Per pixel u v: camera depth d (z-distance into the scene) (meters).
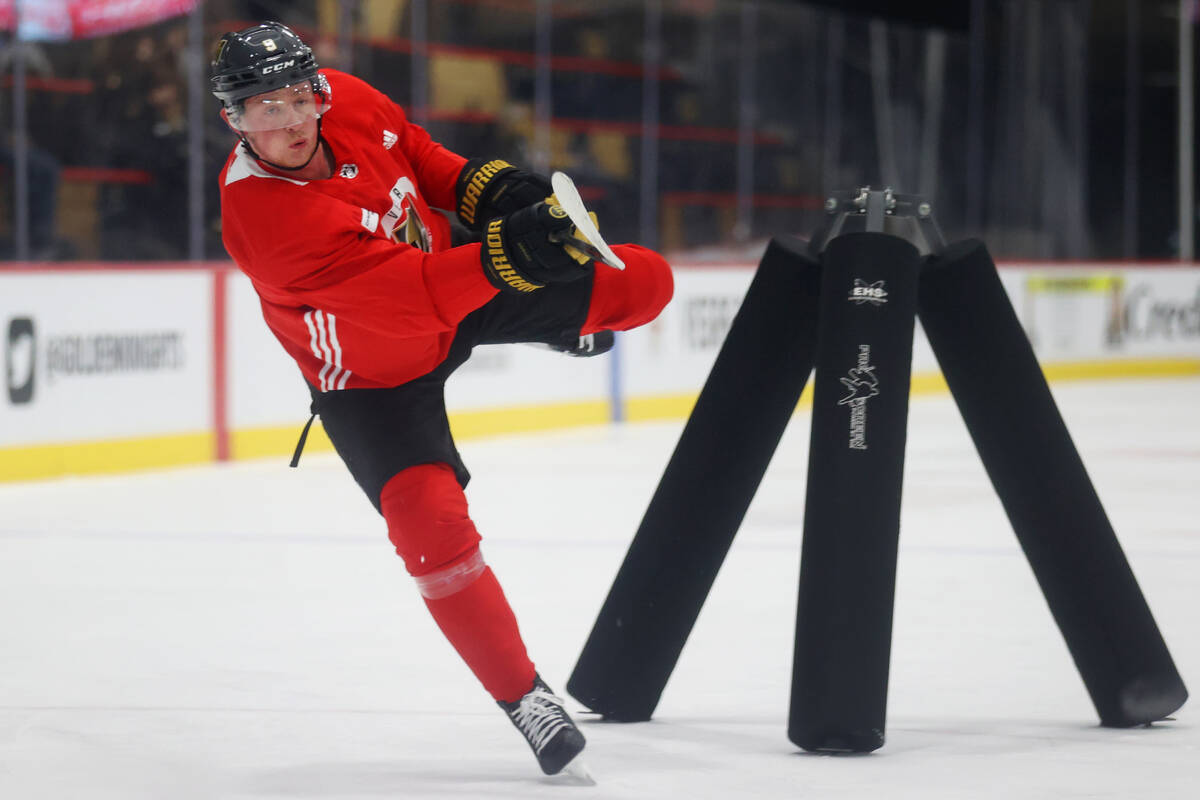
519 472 23.91
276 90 7.21
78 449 23.44
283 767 8.32
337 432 8.12
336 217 7.33
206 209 36.34
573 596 13.81
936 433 29.38
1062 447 9.00
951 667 10.79
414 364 7.93
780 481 22.62
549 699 7.91
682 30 45.19
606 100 44.12
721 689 10.28
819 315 8.70
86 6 34.91
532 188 8.47
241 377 25.81
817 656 8.34
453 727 9.25
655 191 44.81
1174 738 8.81
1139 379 43.59
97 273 23.62
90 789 7.90
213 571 15.30
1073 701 9.81
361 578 14.88
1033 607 12.98
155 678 10.66
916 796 7.59
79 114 35.22
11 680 10.62
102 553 16.45
